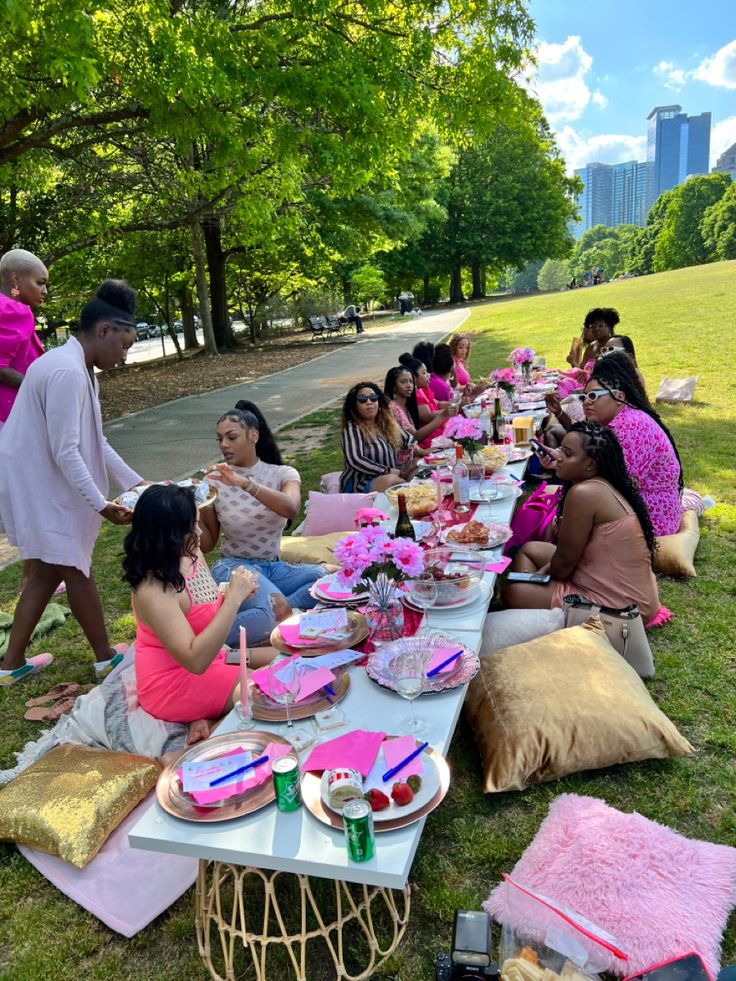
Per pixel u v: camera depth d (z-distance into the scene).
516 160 45.12
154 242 23.89
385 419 5.54
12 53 7.40
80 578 3.86
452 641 2.56
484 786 2.71
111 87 9.22
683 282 28.12
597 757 2.74
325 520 5.16
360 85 9.02
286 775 1.85
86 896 2.49
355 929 2.29
